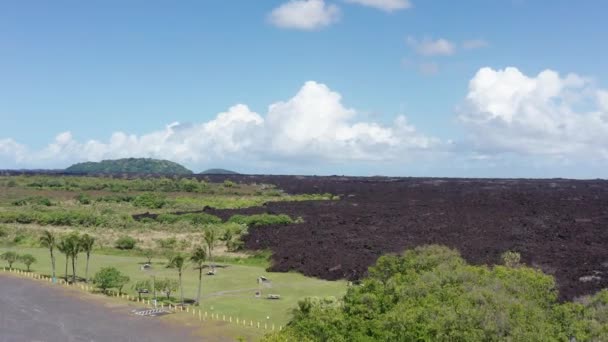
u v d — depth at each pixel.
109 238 141.25
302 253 121.81
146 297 92.44
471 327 52.03
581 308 60.62
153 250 131.50
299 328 59.91
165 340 70.69
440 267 73.50
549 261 103.50
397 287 67.38
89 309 84.62
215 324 77.50
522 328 52.09
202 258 91.00
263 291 96.88
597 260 102.94
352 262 111.88
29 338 71.25
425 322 54.50
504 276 69.75
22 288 96.81
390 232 138.25
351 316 62.19
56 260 121.94
